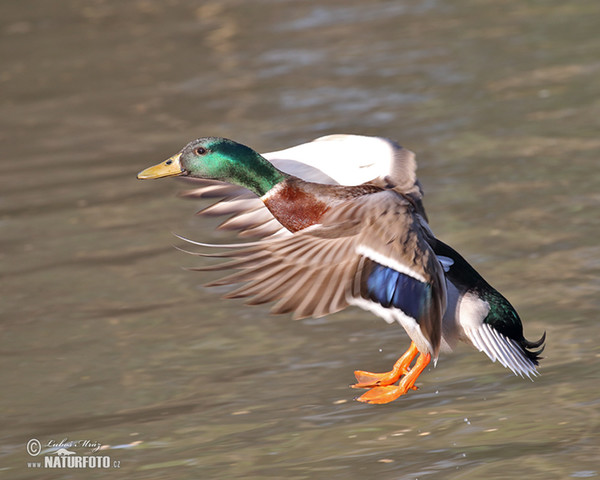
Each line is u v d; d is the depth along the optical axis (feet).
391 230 20.67
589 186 43.24
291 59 70.74
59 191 47.91
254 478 24.32
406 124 54.13
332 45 73.77
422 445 25.32
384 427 26.48
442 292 20.86
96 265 39.29
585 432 25.30
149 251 40.40
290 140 52.49
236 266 19.62
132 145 54.34
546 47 68.23
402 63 67.26
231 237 41.37
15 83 69.62
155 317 34.73
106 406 28.89
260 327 33.60
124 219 43.98
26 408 29.09
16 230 43.29
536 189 43.37
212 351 31.99
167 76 68.80
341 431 26.40
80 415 28.45
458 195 43.39
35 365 31.73
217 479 24.38
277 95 62.13
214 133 54.95
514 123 53.01
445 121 54.29
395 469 24.16
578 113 53.72
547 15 77.41
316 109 58.34
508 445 24.95
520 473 23.50
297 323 33.83
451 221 40.63
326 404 28.02
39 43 80.38
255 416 27.61
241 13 87.04
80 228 43.19
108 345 32.78
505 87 59.82
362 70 66.33
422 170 46.96
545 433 25.41
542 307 32.91
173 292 36.63
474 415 26.76
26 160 53.06
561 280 34.71
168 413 28.22
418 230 21.03
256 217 26.48
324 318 34.12
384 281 20.45
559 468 23.65
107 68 72.08
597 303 32.81
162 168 25.05
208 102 61.72
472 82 61.46
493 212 41.24
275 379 29.81
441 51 69.56
